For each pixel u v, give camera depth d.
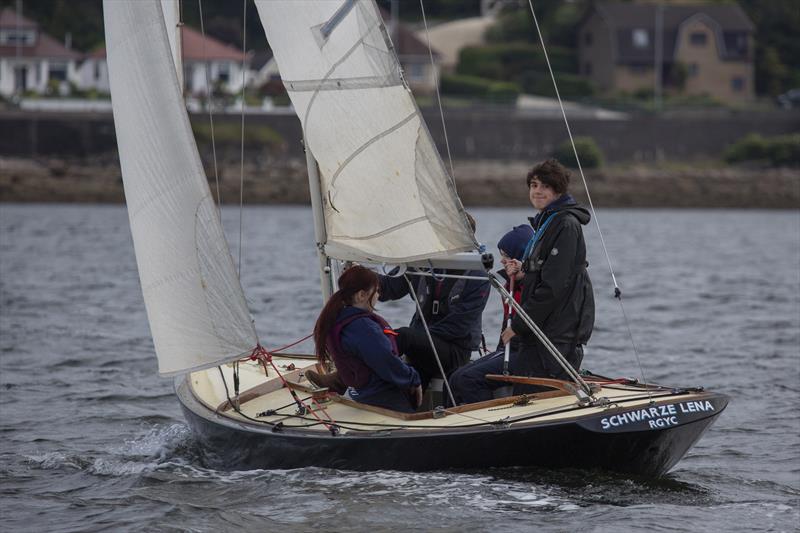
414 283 31.73
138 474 31.09
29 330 62.09
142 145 30.25
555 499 27.11
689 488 30.05
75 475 31.72
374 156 28.41
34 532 26.48
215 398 32.81
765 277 101.88
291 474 28.83
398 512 26.00
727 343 60.31
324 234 30.25
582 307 29.00
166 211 30.05
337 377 31.22
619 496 27.72
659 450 27.64
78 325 64.75
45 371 49.59
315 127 29.22
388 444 27.83
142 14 29.91
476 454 27.41
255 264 106.31
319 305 74.56
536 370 29.08
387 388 29.61
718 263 117.31
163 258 30.19
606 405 27.61
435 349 29.84
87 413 40.94
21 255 112.75
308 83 29.05
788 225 193.50
